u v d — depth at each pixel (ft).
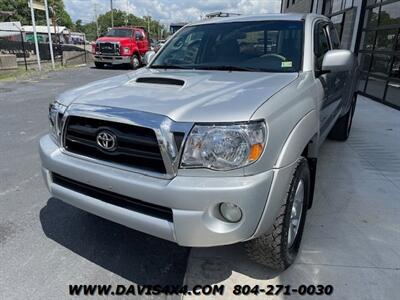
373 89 31.94
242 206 6.09
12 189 12.32
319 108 9.38
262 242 7.30
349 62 9.05
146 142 6.35
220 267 8.20
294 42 10.09
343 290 7.43
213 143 6.05
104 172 6.91
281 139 6.63
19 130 19.81
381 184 12.78
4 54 57.11
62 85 39.17
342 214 10.55
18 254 8.71
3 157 15.48
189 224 6.23
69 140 7.67
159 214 6.61
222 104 6.54
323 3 49.57
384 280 7.72
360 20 34.58
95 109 7.00
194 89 7.62
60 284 7.69
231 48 10.73
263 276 7.88
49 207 11.07
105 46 59.93
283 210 7.03
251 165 6.12
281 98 7.15
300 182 7.84
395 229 9.75
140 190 6.46
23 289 7.52
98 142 7.01
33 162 14.90
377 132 20.10
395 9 28.27
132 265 8.37
